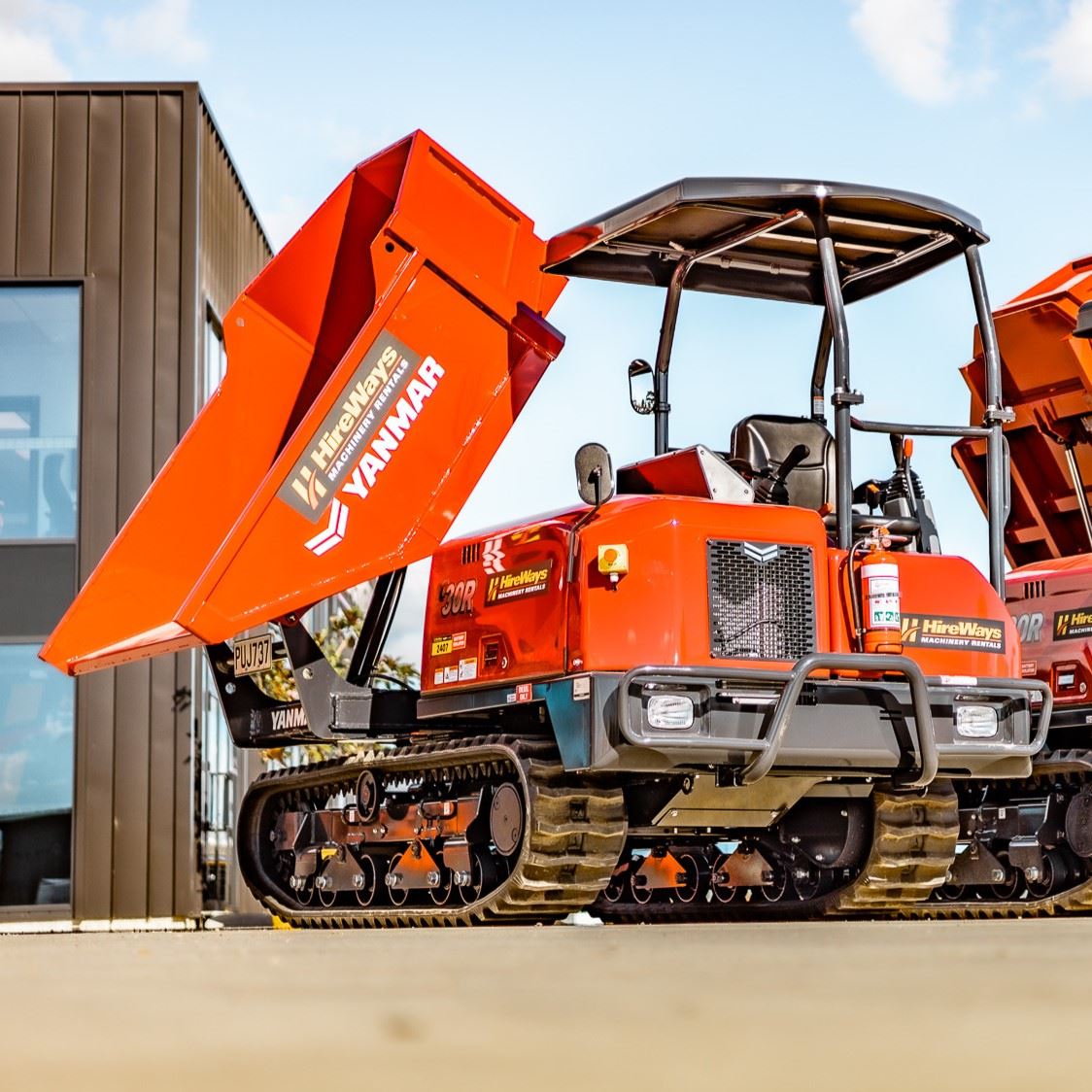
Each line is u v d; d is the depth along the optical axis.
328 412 8.88
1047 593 9.80
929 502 9.23
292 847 10.44
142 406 14.45
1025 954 4.26
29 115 14.75
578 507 8.56
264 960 4.55
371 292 9.99
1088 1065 1.92
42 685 14.22
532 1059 2.01
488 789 8.63
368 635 9.70
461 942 5.70
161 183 14.68
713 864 9.32
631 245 9.18
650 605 7.96
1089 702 9.52
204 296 15.18
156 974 3.89
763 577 8.18
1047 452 10.31
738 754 7.91
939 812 9.15
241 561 8.73
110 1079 1.82
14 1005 2.98
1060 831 9.62
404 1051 2.13
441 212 8.99
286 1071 1.92
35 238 14.62
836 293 8.46
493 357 9.09
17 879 13.95
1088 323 9.40
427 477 9.02
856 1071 1.85
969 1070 1.86
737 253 9.38
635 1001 2.88
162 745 13.94
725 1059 1.97
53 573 14.39
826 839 9.38
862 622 8.34
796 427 9.13
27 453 14.54
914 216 8.76
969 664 8.70
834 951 4.44
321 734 9.38
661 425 9.34
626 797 8.65
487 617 8.70
